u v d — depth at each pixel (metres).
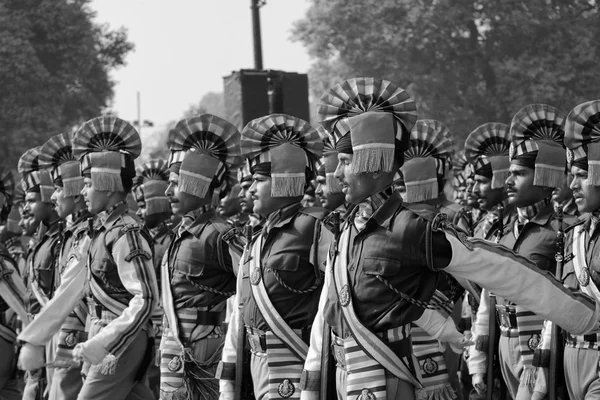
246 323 8.03
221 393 8.18
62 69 41.34
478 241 6.01
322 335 6.54
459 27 38.50
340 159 6.37
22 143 38.66
